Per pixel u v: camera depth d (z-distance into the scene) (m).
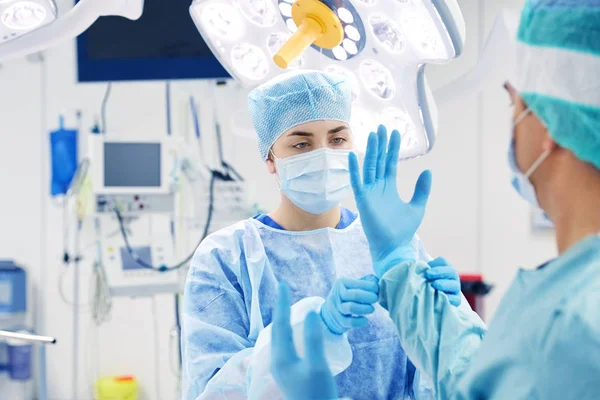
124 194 3.14
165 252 3.17
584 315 0.77
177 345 3.27
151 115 3.33
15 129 3.32
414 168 3.25
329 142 1.48
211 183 3.02
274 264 1.51
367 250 1.57
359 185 1.17
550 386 0.77
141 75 2.57
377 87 1.24
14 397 3.20
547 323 0.80
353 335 1.43
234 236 1.53
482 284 2.79
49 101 3.33
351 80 1.27
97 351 3.32
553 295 0.83
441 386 1.01
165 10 2.56
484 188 3.25
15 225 3.32
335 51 1.21
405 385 1.49
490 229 3.26
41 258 3.33
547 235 3.29
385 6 1.03
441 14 0.95
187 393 1.40
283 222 1.58
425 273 1.16
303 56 1.26
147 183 3.09
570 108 0.83
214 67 2.53
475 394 0.88
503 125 3.24
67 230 3.28
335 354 1.20
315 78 1.45
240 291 1.49
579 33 0.83
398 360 1.47
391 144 1.19
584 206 0.84
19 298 3.15
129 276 3.16
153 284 3.18
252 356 1.25
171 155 3.10
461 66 2.92
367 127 1.37
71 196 3.18
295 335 1.18
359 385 1.42
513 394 0.81
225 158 3.27
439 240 3.26
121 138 3.07
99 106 3.32
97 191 3.05
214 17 1.22
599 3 0.83
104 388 3.10
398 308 1.11
